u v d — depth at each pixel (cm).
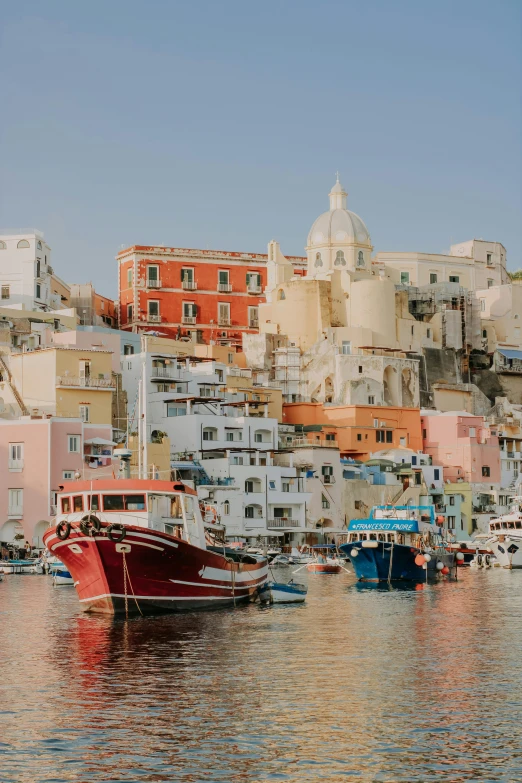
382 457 14275
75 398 11888
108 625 5547
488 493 14750
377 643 5084
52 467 10706
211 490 12144
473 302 16538
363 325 15675
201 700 3791
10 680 4147
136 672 4303
